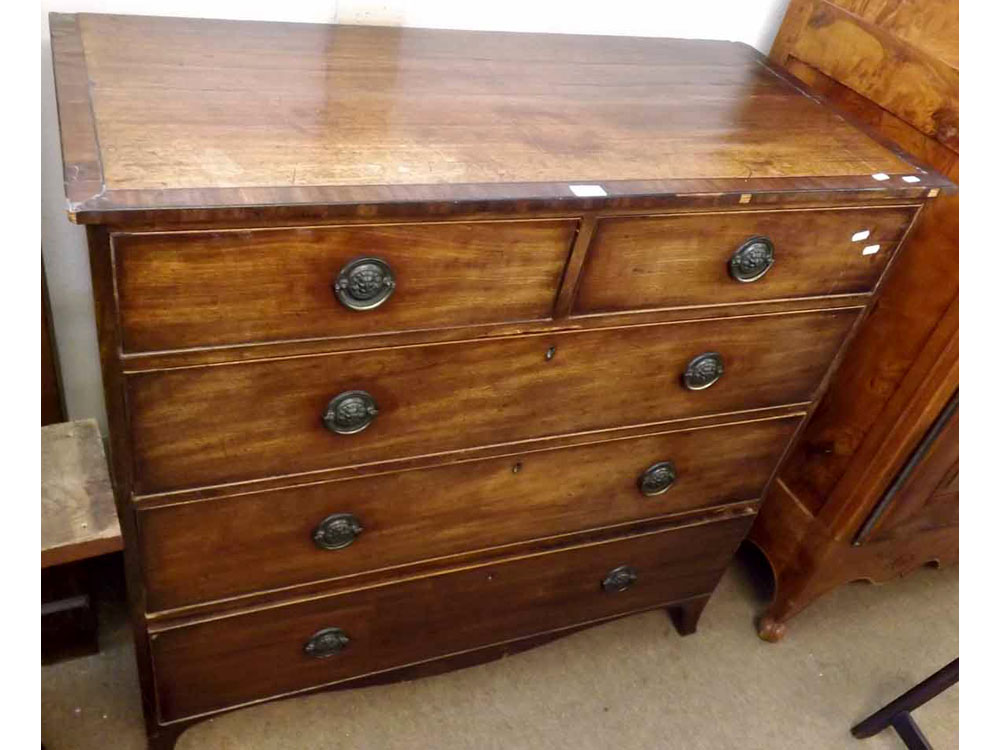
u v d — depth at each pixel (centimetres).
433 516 110
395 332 88
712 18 140
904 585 180
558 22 131
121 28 98
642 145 96
